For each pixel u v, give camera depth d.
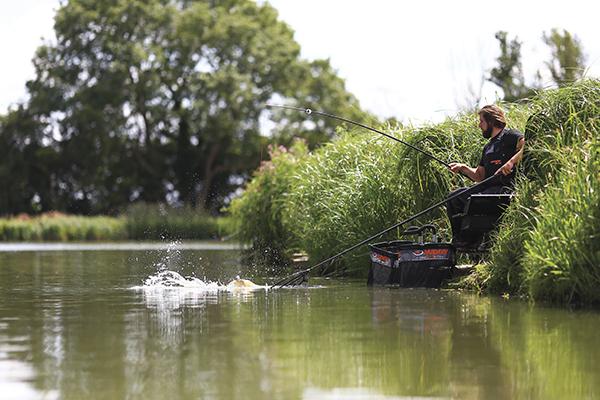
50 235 75.94
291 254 28.94
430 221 20.67
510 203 16.98
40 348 10.09
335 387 7.92
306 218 24.88
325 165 25.08
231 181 111.44
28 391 7.81
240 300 15.62
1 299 16.12
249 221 30.81
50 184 107.75
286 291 17.75
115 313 13.53
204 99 102.50
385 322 12.23
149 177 106.88
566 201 14.66
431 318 12.68
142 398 7.51
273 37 111.75
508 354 9.55
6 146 106.19
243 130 103.69
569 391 7.72
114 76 100.12
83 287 18.92
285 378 8.30
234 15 110.62
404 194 21.31
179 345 10.20
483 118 18.03
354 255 21.62
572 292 14.31
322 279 21.36
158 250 43.94
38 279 21.70
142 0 104.44
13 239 75.81
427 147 21.05
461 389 7.82
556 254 14.52
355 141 24.86
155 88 101.44
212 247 49.06
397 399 7.49
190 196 106.06
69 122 100.94
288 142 104.00
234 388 7.88
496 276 16.45
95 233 76.06
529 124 17.81
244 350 9.84
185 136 106.06
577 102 17.27
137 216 76.25
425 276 18.25
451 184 20.45
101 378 8.33
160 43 105.31
